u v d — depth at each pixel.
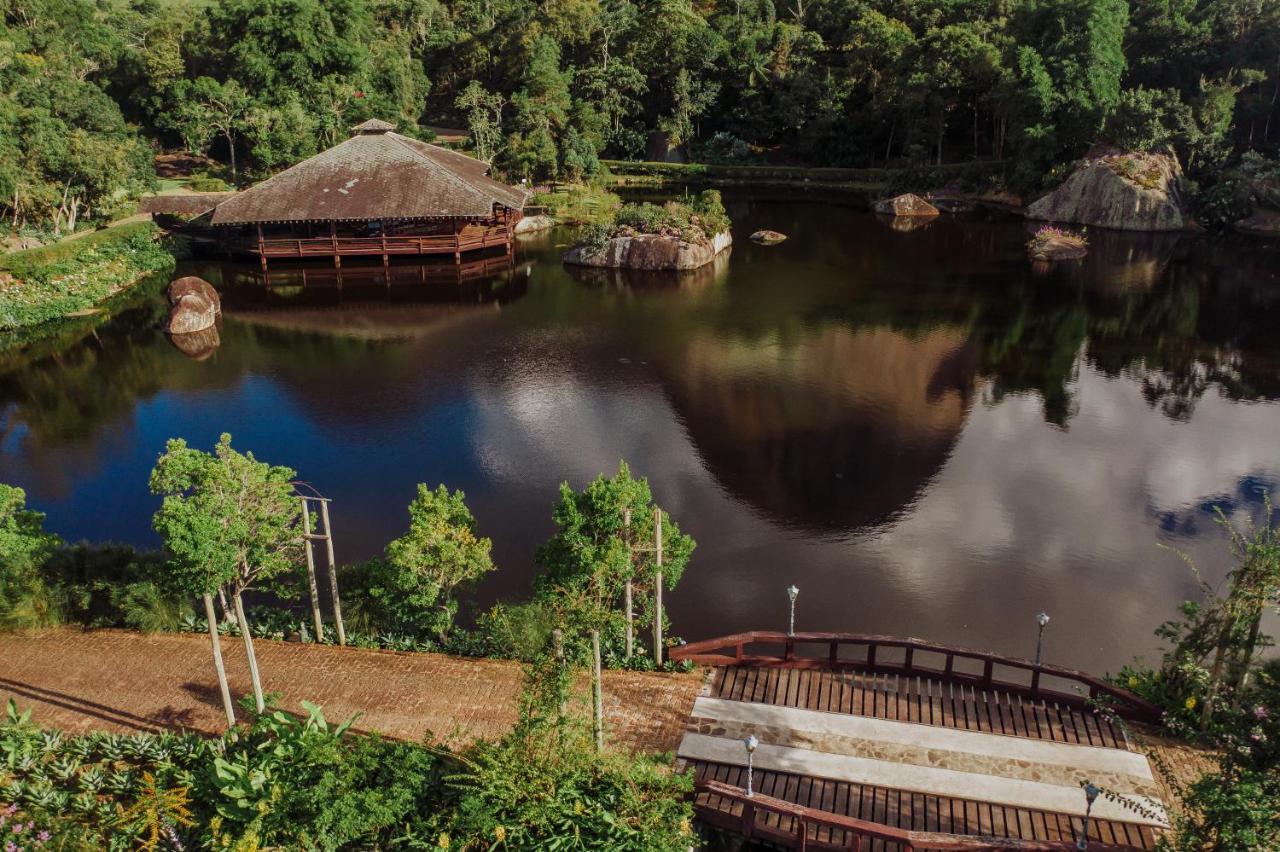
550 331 50.53
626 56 117.75
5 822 14.88
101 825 15.44
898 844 15.77
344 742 17.67
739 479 32.56
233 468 19.41
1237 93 85.56
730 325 51.06
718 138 112.31
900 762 17.86
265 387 42.75
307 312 55.50
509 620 20.72
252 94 97.88
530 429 37.12
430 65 135.12
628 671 21.05
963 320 51.75
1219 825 13.63
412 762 15.72
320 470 33.81
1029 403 39.56
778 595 25.50
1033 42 90.44
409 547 20.39
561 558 20.39
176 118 97.19
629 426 37.28
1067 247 67.94
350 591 23.41
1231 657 18.91
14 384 43.94
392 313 55.03
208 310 52.88
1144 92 81.56
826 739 18.55
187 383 43.50
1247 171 77.44
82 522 30.58
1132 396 40.34
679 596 25.48
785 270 64.62
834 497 31.23
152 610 22.30
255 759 16.39
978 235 77.06
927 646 20.42
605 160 111.75
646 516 21.22
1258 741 14.22
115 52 114.25
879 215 87.44
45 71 90.31
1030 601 25.19
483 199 65.75
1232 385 41.62
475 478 32.81
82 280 58.22
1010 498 31.09
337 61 100.56
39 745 17.47
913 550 27.81
